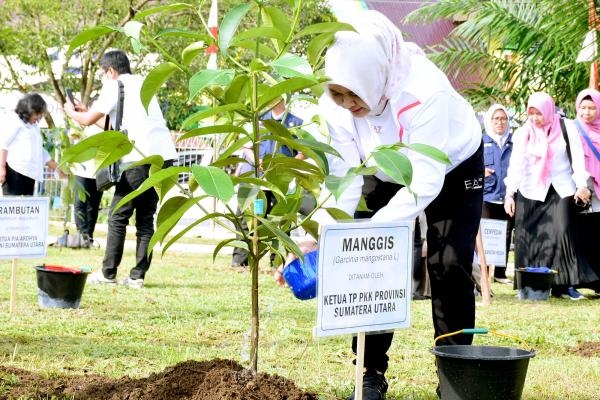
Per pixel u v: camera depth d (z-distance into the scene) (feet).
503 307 26.78
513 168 31.19
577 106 30.86
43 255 21.74
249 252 11.78
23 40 63.10
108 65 26.18
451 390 12.52
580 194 29.58
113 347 17.33
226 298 25.55
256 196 10.75
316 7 60.34
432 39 63.26
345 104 12.69
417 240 27.17
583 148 30.27
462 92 43.83
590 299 30.78
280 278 14.25
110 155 11.22
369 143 13.67
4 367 14.29
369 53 12.14
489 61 42.88
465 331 12.96
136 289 26.63
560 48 39.27
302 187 12.16
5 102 68.03
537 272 28.91
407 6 65.10
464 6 42.63
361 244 11.78
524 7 40.52
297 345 18.58
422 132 12.85
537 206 30.78
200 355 16.96
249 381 11.82
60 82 69.31
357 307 11.82
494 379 12.18
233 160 11.32
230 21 10.37
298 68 9.94
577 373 16.78
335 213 11.96
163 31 10.59
